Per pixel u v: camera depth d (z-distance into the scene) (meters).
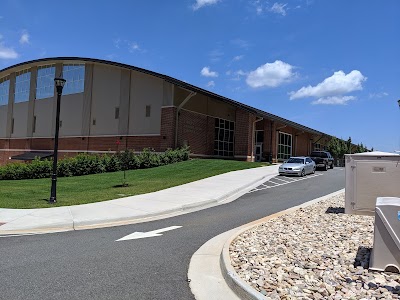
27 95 39.62
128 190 15.81
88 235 8.30
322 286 4.52
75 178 21.23
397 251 4.98
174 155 27.31
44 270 5.68
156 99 28.88
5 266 5.89
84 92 33.88
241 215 10.86
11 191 15.62
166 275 5.48
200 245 7.33
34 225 9.07
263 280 4.79
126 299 4.55
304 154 45.34
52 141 36.28
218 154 33.09
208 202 13.23
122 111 30.83
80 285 5.02
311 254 5.90
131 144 29.94
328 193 15.91
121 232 8.62
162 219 10.37
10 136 40.94
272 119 34.28
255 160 36.72
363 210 9.27
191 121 29.80
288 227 8.11
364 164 9.30
